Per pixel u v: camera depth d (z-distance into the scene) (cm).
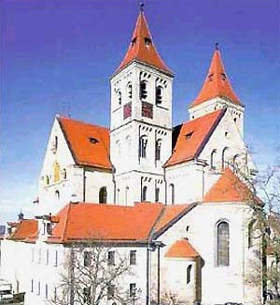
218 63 10744
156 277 5931
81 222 5956
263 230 5131
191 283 5897
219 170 6869
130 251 5897
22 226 9106
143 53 7488
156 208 6712
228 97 10444
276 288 4909
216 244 6228
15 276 8569
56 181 7756
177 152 7450
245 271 5981
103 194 7512
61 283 5422
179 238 6144
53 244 5847
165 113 7606
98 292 5459
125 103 7456
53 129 8038
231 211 6141
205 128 7212
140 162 7162
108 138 8256
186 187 6831
